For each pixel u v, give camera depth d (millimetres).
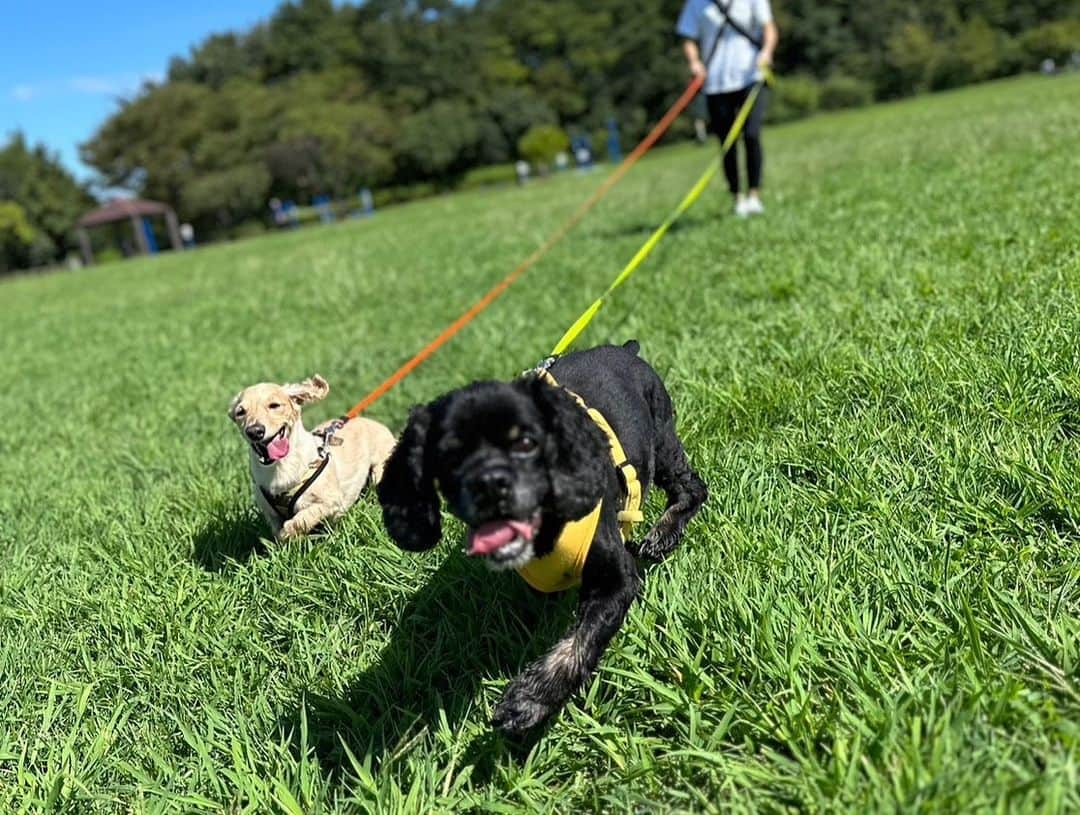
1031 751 757
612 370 1222
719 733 866
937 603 972
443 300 3615
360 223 13383
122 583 1415
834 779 767
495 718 920
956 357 1492
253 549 1500
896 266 2227
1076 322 1473
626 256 3439
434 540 1015
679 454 1309
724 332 2031
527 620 1177
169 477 1950
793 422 1503
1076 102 6645
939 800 700
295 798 935
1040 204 2576
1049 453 1152
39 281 14102
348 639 1198
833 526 1150
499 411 931
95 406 2818
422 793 905
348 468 1614
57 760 1043
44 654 1268
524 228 5977
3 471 2258
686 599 1066
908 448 1307
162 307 5641
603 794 879
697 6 3494
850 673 891
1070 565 971
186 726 1073
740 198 3916
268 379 2723
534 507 907
